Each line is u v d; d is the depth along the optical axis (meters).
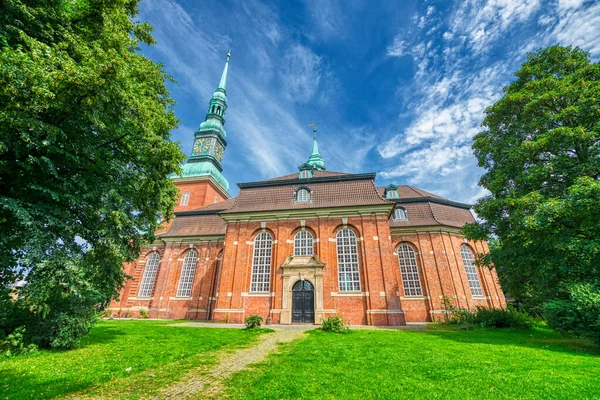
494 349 11.39
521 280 18.84
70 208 12.12
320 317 22.62
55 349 10.92
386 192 35.50
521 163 17.03
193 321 27.00
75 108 10.09
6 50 8.04
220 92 56.28
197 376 7.84
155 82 15.50
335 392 6.36
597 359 9.56
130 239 13.70
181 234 35.56
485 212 18.36
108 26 11.22
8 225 10.52
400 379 7.30
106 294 12.68
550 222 13.71
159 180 14.23
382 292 22.59
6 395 6.05
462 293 28.81
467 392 6.30
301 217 26.59
